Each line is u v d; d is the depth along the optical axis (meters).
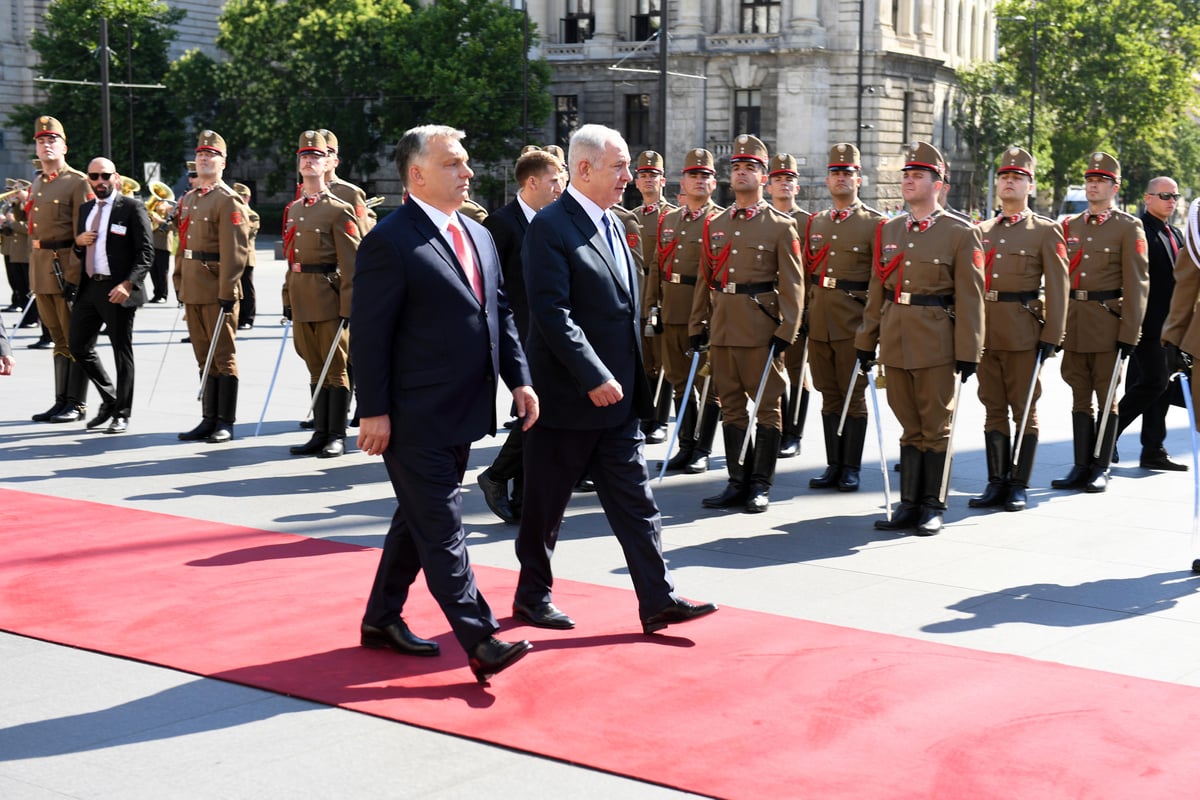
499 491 9.23
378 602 6.34
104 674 6.07
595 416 6.51
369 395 5.88
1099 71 66.31
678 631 6.70
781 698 5.76
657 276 11.70
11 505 9.41
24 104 63.53
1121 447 12.67
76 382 12.98
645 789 4.91
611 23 60.09
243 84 58.66
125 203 12.27
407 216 6.00
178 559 8.02
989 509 9.82
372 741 5.34
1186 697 5.84
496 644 5.87
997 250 9.93
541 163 9.02
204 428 12.16
